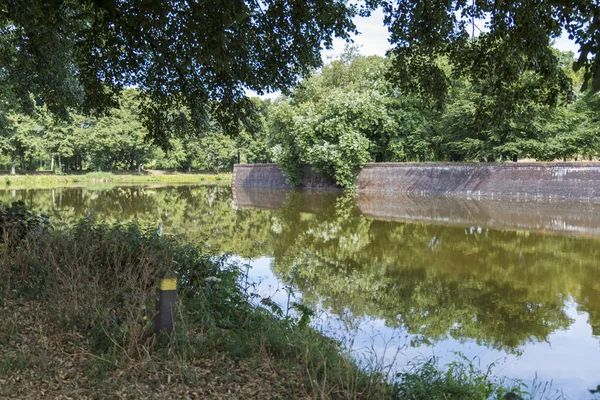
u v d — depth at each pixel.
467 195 34.94
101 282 6.96
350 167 40.34
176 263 7.48
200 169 84.62
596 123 34.00
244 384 4.42
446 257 13.18
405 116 38.62
